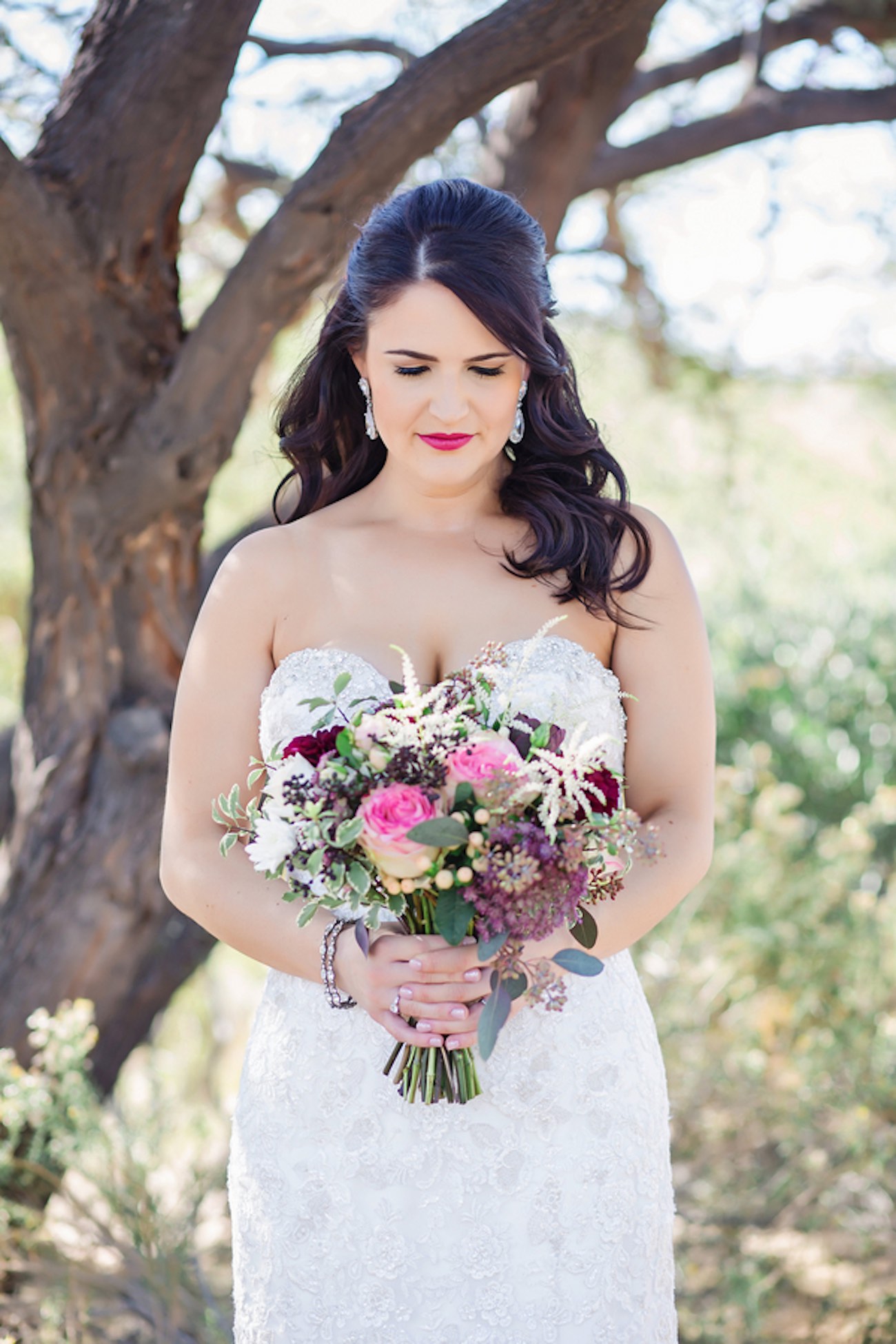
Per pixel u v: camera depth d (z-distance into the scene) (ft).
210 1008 24.23
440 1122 6.24
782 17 14.55
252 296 9.97
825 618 21.84
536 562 6.85
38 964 11.09
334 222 9.85
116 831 11.02
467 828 5.31
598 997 6.48
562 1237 6.20
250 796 6.91
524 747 5.58
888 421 25.43
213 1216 13.10
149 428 10.37
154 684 11.17
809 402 26.30
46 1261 10.73
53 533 10.87
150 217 10.14
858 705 20.45
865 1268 11.98
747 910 15.66
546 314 6.77
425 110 9.46
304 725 6.56
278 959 6.44
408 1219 6.20
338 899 5.53
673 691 6.91
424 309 6.22
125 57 9.78
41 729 11.29
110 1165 10.87
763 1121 13.35
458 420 6.35
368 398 7.18
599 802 5.44
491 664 5.96
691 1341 10.83
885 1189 11.66
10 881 11.30
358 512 7.23
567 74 13.20
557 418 7.21
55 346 10.20
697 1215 12.53
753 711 20.89
